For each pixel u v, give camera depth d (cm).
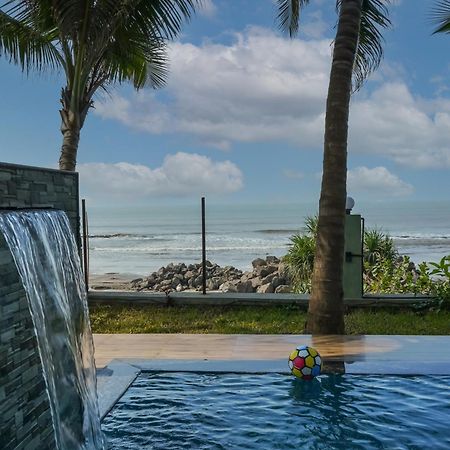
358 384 480
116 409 430
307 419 410
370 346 596
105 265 2503
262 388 474
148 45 850
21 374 281
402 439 377
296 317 791
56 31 852
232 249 3244
